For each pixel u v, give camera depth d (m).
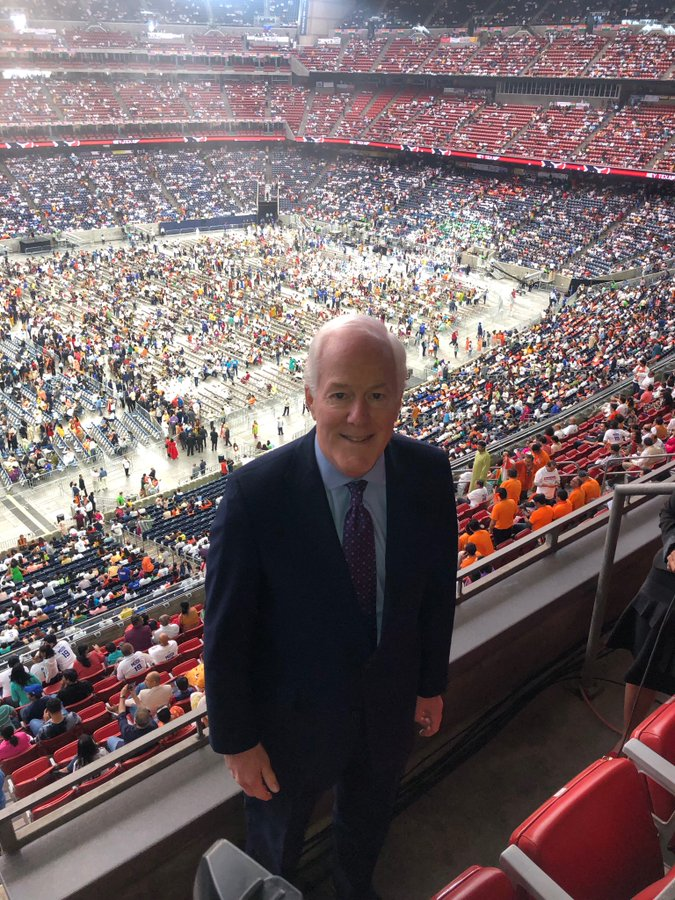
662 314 39.09
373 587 2.89
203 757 4.14
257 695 3.08
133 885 3.75
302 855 4.12
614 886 2.68
